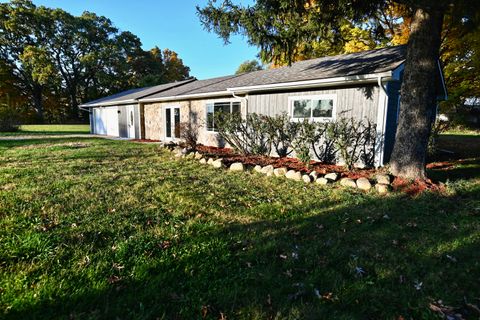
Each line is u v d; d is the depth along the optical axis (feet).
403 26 44.11
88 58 119.44
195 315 6.38
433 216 12.89
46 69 109.19
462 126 69.05
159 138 52.08
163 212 13.03
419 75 17.97
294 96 29.55
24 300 6.49
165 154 32.01
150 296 6.98
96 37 130.52
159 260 8.61
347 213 13.20
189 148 32.22
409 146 18.61
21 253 8.66
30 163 24.59
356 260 8.92
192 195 15.85
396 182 18.06
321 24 19.45
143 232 10.66
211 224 11.63
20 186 16.63
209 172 22.53
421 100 18.13
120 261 8.50
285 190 17.42
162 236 10.38
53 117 131.75
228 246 9.71
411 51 18.22
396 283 7.82
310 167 24.29
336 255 9.23
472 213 13.16
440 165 26.00
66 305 6.51
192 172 22.44
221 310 6.57
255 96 33.68
